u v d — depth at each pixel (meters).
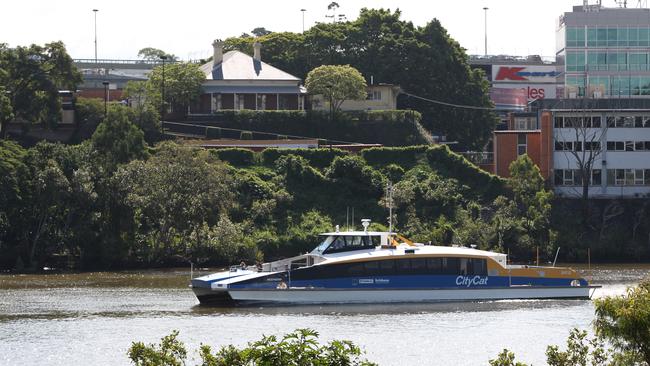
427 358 175.00
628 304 112.94
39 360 172.12
